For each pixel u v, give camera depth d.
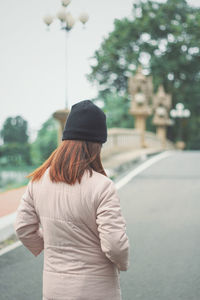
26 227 1.91
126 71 42.44
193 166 14.05
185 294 3.68
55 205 1.78
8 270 4.39
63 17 9.88
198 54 40.66
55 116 10.22
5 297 3.65
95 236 1.76
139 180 10.98
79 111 1.82
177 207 7.58
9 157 34.81
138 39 43.16
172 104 42.31
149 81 21.55
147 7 42.62
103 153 14.52
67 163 1.79
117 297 1.77
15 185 11.41
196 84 41.09
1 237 5.82
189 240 5.41
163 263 4.51
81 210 1.73
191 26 40.31
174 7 41.75
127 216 6.89
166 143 29.80
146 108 21.14
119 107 42.97
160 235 5.68
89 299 1.70
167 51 41.50
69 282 1.71
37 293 3.75
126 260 1.75
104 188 1.74
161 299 3.57
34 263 4.64
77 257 1.74
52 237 1.79
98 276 1.73
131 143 18.91
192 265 4.43
